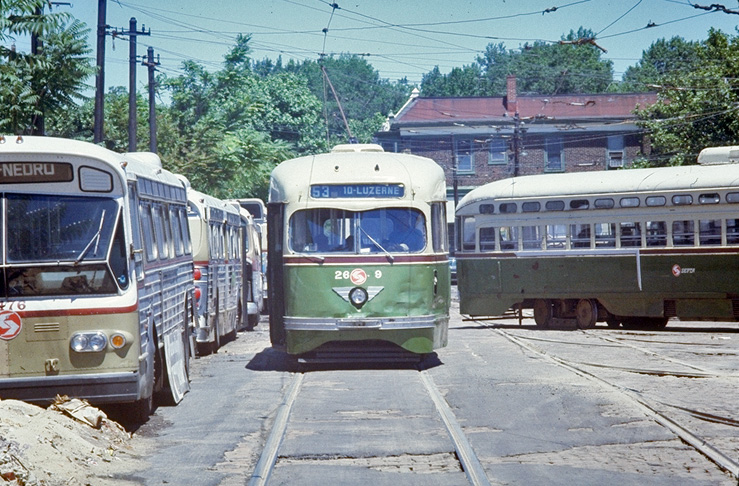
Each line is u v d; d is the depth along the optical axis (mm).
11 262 9594
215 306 18984
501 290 24406
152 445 9352
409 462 8453
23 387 9445
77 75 19547
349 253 15359
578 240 23484
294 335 15406
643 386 13086
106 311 9602
